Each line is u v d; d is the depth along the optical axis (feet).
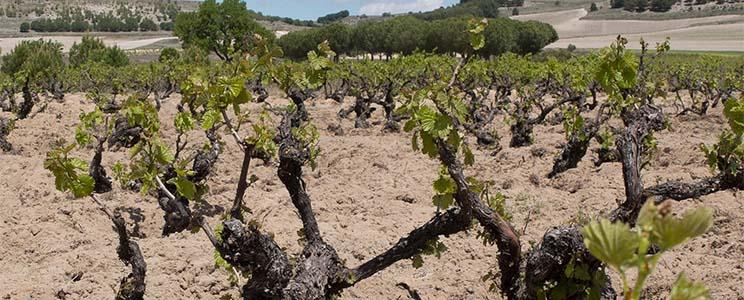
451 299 22.45
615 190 34.27
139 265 18.19
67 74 110.73
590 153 44.09
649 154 34.96
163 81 100.68
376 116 70.38
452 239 26.40
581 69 53.11
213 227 29.78
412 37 220.02
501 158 45.55
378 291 22.57
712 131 56.18
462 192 15.19
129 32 556.51
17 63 131.54
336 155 45.83
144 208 32.14
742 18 384.68
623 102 23.35
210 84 17.31
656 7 473.67
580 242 14.32
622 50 16.57
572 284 14.60
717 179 16.52
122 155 44.83
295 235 28.09
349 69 81.10
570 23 455.22
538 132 57.00
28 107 63.16
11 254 27.84
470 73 72.54
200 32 200.64
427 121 14.20
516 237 15.38
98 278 23.73
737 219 29.14
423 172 41.34
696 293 6.07
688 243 27.22
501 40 205.87
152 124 23.86
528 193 34.83
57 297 22.49
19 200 34.45
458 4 512.22
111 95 88.89
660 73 93.61
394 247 16.11
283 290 15.05
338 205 33.58
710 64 98.73
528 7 575.79
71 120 63.36
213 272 23.91
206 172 27.89
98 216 31.01
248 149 16.92
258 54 17.30
